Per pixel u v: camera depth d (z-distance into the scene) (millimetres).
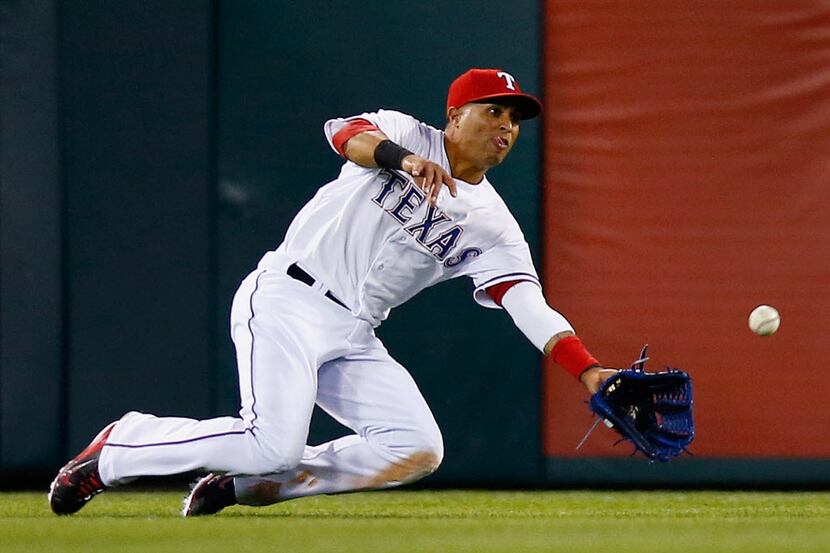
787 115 23812
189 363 23547
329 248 16531
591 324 23812
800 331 23781
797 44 23812
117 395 23562
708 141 23844
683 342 23828
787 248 23781
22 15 23641
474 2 23844
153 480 16469
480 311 23750
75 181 23656
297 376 15922
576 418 23812
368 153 15609
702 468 23828
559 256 23828
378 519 16344
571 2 23906
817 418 23781
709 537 13328
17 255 23531
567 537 13234
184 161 23719
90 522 15375
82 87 23719
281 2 23828
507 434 23734
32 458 23422
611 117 23859
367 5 23844
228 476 16391
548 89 23875
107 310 23609
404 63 23797
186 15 23766
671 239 23844
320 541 12609
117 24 23734
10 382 23453
